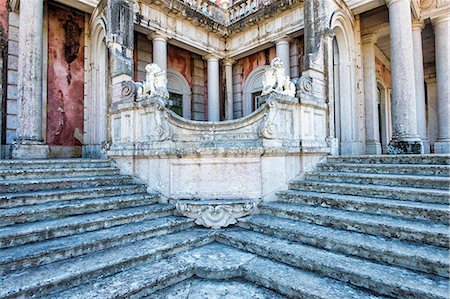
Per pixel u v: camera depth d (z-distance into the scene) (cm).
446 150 969
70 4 959
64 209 457
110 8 742
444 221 390
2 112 938
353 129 1008
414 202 447
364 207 468
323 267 352
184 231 501
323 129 731
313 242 417
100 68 991
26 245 370
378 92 1546
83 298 297
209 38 1354
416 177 496
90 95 1059
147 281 337
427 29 1210
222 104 1472
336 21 903
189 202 533
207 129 627
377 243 369
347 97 1004
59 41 1071
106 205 508
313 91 726
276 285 341
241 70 1497
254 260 405
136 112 645
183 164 568
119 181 619
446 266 304
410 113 831
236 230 505
